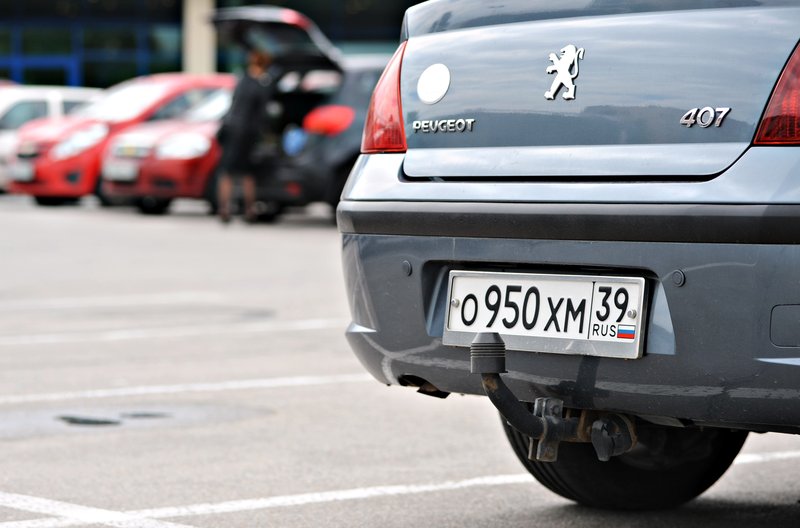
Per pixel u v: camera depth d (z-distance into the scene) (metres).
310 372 17.45
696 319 8.29
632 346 8.48
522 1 9.34
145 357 18.50
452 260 9.25
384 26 78.12
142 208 45.09
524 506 11.36
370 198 9.67
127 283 26.73
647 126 8.62
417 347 9.45
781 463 12.91
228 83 46.59
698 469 10.87
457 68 9.53
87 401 15.65
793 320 8.03
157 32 81.38
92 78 81.44
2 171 50.56
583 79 8.91
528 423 8.73
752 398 8.21
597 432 8.98
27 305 23.66
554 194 8.81
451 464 12.80
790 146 8.16
